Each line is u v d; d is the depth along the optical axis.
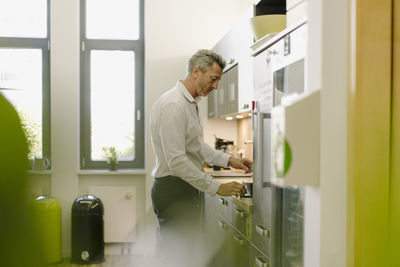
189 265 2.61
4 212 0.23
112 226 4.62
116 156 4.67
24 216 0.24
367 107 0.87
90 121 4.77
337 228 0.87
